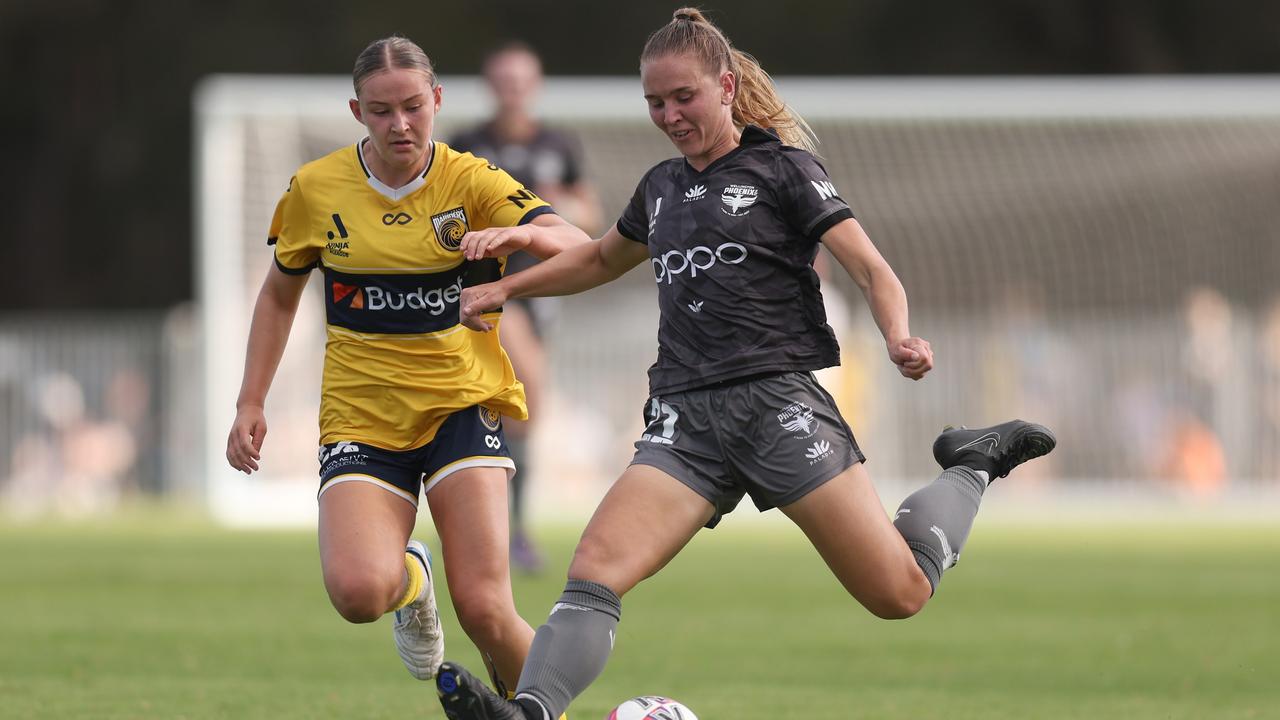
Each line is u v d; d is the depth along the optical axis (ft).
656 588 120.88
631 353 250.37
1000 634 92.43
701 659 81.30
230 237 214.90
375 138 58.29
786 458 53.11
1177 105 231.71
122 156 377.91
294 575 126.72
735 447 53.36
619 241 57.67
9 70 375.86
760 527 213.05
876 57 377.30
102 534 179.73
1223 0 372.17
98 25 373.20
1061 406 249.55
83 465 253.85
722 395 53.52
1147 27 373.40
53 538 172.55
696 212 54.60
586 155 240.53
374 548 55.31
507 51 126.93
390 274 59.57
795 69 376.89
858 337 247.50
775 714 64.54
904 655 83.25
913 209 254.88
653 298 265.34
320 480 58.75
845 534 53.26
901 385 248.32
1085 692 71.05
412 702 66.08
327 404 59.82
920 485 246.88
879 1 375.25
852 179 248.52
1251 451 245.86
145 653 81.10
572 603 51.11
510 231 57.21
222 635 88.79
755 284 54.03
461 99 219.41
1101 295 262.06
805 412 53.52
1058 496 249.14
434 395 58.85
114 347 254.88
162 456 254.27
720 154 55.36
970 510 59.26
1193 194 258.16
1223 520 217.15
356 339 59.77
